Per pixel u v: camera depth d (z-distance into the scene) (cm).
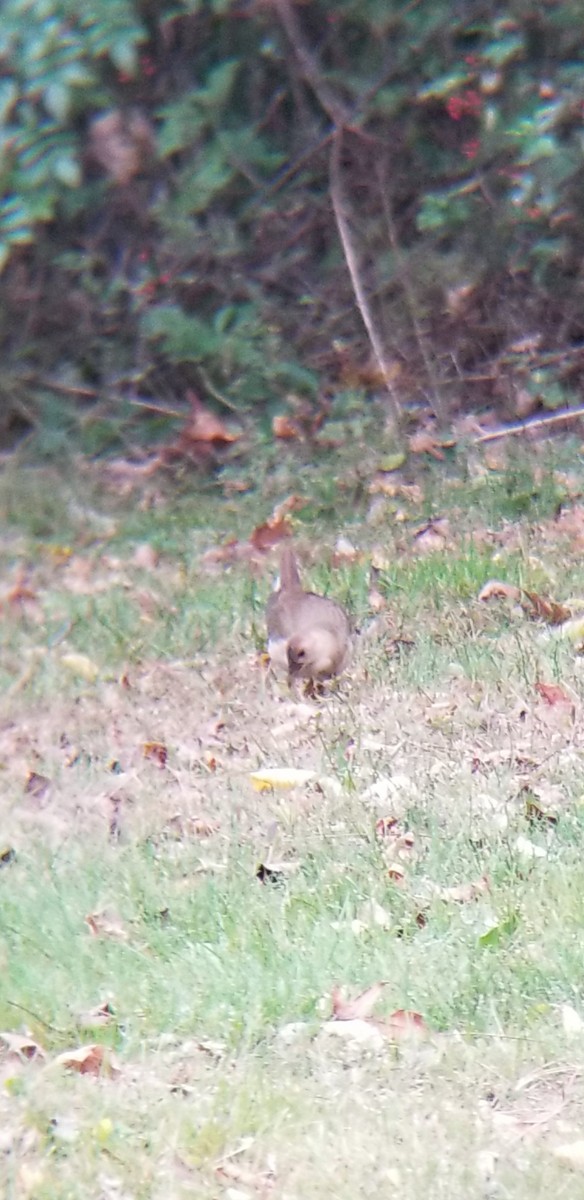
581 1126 685
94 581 1476
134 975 791
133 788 1024
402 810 945
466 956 784
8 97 1509
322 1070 726
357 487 1639
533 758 1006
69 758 1084
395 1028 743
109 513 1683
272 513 1622
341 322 1920
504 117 1838
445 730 1052
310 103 1912
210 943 821
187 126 1806
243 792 995
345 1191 650
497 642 1187
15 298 1883
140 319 1894
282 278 1933
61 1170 675
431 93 1816
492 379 1873
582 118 1820
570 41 1800
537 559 1353
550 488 1558
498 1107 700
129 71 1579
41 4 1473
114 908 861
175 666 1225
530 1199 639
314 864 890
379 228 1919
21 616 1379
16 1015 776
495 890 844
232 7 1841
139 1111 704
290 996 767
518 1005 753
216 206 1923
